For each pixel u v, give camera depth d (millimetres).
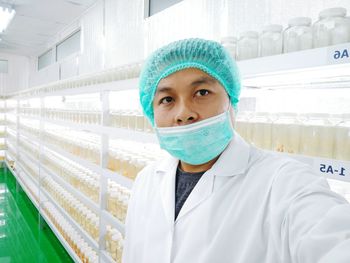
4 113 7379
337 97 1184
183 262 713
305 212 506
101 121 2090
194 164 837
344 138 911
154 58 849
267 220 622
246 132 1172
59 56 5414
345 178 765
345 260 373
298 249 474
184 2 2141
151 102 926
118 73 1914
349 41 873
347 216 443
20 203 4891
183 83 758
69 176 2879
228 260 651
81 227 2506
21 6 3857
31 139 4500
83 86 2307
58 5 3785
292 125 1025
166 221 823
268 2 1529
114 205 1981
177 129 768
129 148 2123
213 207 729
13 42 5961
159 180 963
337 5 1236
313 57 765
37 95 4043
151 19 2553
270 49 1051
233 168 760
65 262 2980
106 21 3424
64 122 2781
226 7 1794
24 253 3174
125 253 1007
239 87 881
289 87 1333
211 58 791
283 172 650
